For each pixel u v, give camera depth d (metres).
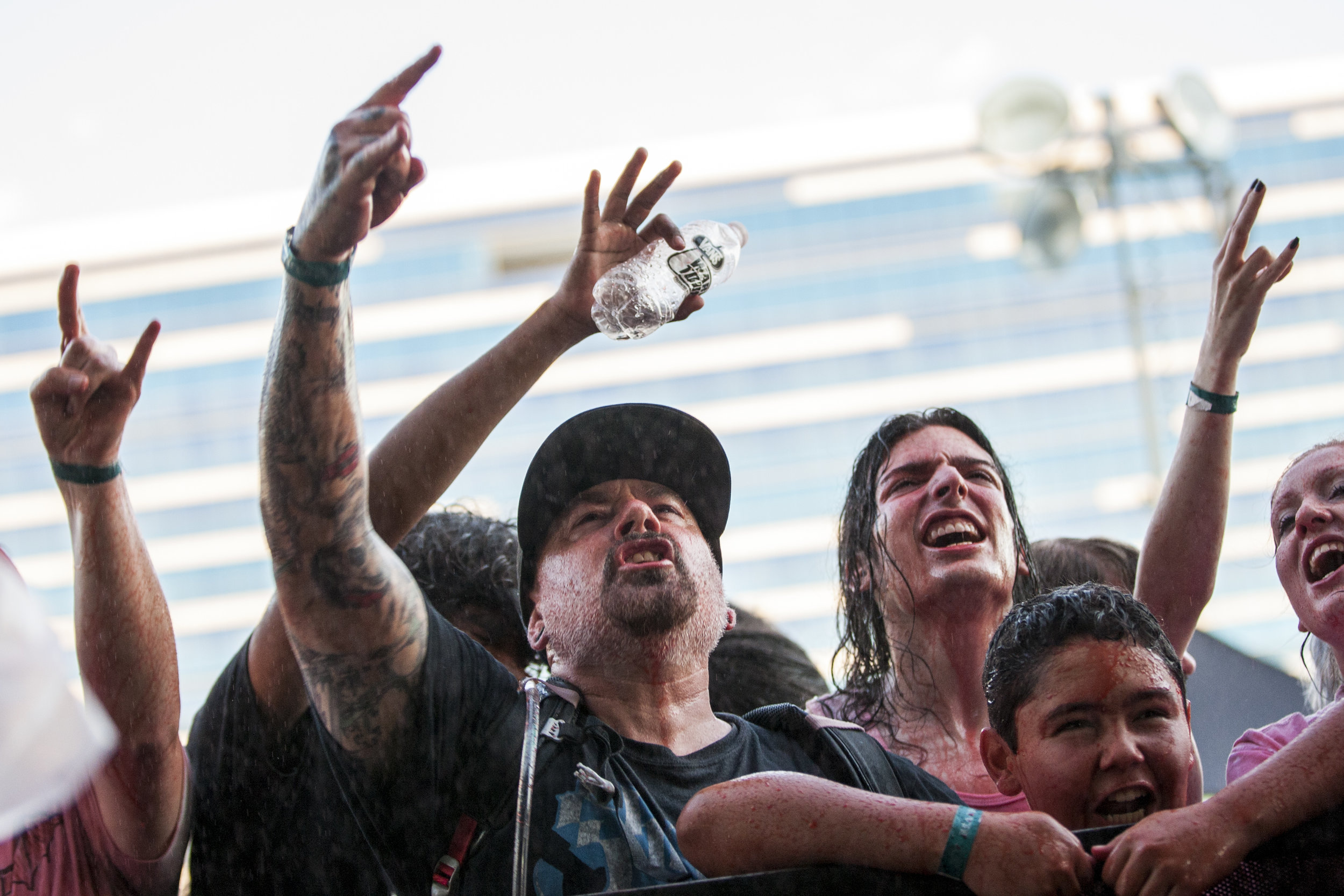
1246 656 3.07
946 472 2.64
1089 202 11.03
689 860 1.68
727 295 46.19
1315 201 43.22
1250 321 2.49
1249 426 40.56
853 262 46.47
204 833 2.00
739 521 44.12
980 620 2.58
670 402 45.19
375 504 2.12
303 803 2.02
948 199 46.62
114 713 1.75
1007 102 10.59
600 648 2.11
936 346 45.53
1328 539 2.16
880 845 1.56
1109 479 43.53
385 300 46.75
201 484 44.28
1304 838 1.48
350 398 1.84
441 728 1.93
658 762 1.98
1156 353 11.23
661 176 2.30
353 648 1.87
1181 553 2.50
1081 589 1.99
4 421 43.62
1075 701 1.85
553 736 1.96
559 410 44.75
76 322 1.81
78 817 1.79
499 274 46.88
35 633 1.05
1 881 1.66
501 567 2.70
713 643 2.21
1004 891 1.48
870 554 2.75
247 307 45.91
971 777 2.46
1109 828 1.55
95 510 1.75
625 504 2.26
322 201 1.71
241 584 43.19
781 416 45.19
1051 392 44.88
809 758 2.10
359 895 1.99
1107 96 10.91
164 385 45.09
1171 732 1.84
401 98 1.80
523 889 1.77
